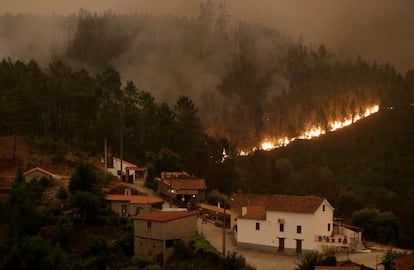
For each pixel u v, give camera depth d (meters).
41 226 79.69
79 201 81.25
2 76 128.12
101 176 104.25
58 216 82.75
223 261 67.12
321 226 77.75
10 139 120.06
